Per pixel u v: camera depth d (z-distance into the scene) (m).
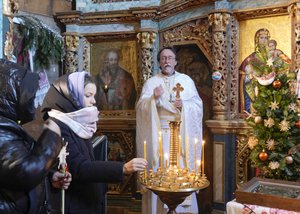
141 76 4.51
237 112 3.93
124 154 4.67
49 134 1.18
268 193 2.00
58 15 4.64
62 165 1.53
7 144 1.08
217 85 3.86
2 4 2.45
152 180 2.25
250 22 3.85
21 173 1.05
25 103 1.16
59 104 1.80
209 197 4.20
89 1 4.75
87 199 1.78
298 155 2.22
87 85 1.85
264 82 2.25
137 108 3.55
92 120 1.82
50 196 1.62
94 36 4.74
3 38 2.47
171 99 3.51
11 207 1.10
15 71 1.17
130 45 4.67
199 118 3.57
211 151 4.20
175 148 2.37
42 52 4.06
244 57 3.89
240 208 2.04
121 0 4.65
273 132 2.27
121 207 4.57
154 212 3.43
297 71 3.30
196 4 4.08
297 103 2.29
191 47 4.34
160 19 4.48
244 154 3.84
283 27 3.65
